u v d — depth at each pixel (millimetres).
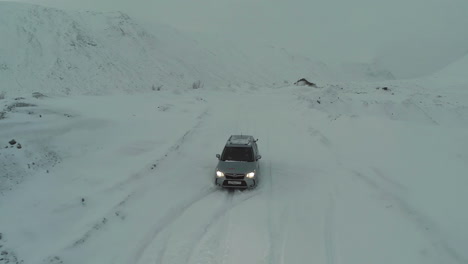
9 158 9625
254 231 8008
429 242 7336
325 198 9875
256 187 10781
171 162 12438
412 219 8297
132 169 11156
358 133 16266
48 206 8344
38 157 10391
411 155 12422
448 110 30672
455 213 8242
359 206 9211
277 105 29141
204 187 10641
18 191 8766
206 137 16391
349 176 11352
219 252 7172
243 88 44500
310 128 18625
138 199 9367
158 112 20594
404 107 29297
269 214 8898
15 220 7625
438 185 9742
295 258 6938
